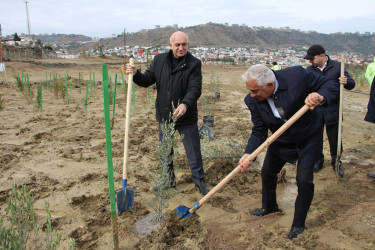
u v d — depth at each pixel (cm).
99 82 1540
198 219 370
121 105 1022
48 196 414
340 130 470
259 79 284
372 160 570
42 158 540
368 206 394
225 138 679
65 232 338
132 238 331
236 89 1510
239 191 445
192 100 372
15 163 514
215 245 323
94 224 357
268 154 357
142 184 455
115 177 474
